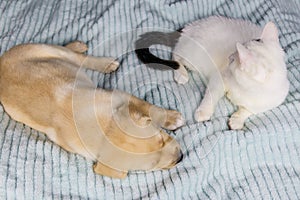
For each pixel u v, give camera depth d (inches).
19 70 60.3
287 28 69.4
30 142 59.6
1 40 67.1
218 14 70.4
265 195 58.6
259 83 58.3
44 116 58.6
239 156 60.2
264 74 56.7
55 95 58.6
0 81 60.6
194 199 58.2
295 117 61.8
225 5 71.0
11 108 59.8
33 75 59.9
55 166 58.8
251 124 61.7
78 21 68.6
